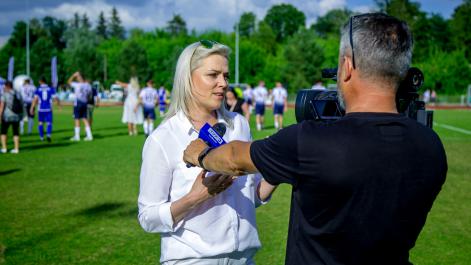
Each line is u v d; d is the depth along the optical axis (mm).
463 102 51031
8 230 5598
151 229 2188
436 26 75625
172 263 2209
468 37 74438
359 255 1581
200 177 2072
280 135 1646
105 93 61438
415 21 70562
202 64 2232
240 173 1805
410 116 2025
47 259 4699
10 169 9562
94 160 10766
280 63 65062
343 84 1669
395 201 1540
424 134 1618
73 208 6594
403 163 1546
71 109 35031
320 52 61469
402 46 1555
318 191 1565
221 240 2164
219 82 2246
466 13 75750
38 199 7098
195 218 2152
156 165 2170
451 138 15875
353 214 1543
